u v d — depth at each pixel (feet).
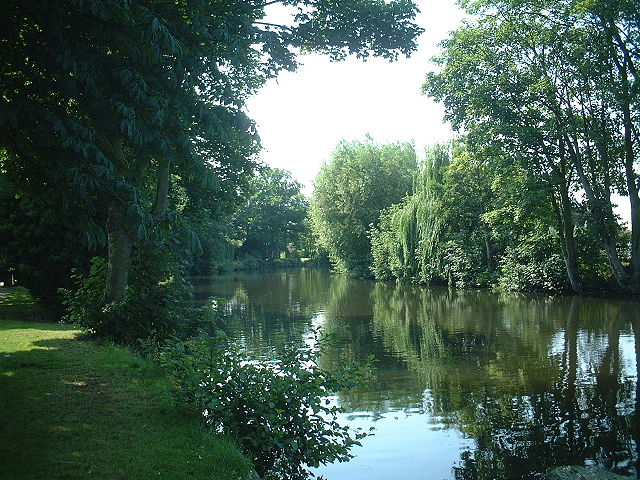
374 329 58.95
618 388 32.48
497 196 108.17
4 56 20.61
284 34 36.50
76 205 22.81
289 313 74.79
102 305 35.96
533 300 85.25
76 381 24.00
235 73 44.27
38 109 19.34
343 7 36.29
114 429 17.76
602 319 61.36
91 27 20.80
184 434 17.54
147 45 20.51
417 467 21.70
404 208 135.74
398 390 33.47
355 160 169.78
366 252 167.43
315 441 17.80
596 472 20.67
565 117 85.97
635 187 84.99
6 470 14.06
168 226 25.76
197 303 87.66
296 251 299.79
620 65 82.28
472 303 84.17
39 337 35.94
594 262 94.99
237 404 18.40
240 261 232.32
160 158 27.22
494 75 87.61
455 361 41.42
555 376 35.81
